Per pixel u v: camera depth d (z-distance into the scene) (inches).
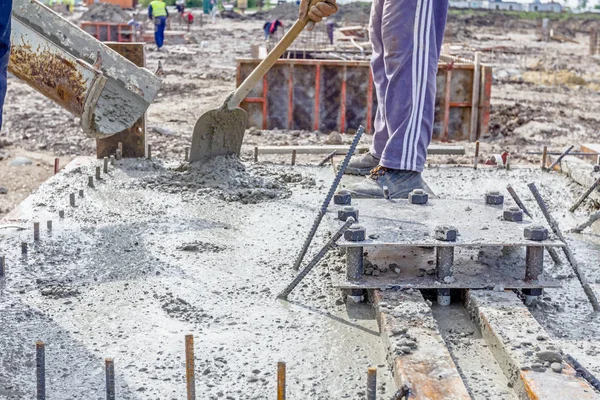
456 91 494.6
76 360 133.1
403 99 204.5
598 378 129.3
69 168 271.6
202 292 163.8
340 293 164.6
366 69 479.2
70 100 225.0
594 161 320.5
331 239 157.4
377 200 191.9
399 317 143.1
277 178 262.1
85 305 155.9
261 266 179.8
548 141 505.0
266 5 2731.3
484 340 143.3
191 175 257.1
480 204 188.7
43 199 232.1
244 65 479.8
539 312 157.3
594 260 189.5
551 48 1534.2
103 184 250.2
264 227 210.4
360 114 486.3
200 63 934.4
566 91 793.6
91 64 235.0
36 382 123.5
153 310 154.3
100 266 177.5
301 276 160.9
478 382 128.2
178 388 124.7
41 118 537.6
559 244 156.5
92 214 218.2
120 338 141.7
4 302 155.7
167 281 169.0
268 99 483.2
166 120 541.0
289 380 127.4
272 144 435.5
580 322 152.9
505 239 158.1
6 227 204.1
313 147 303.4
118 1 2196.1
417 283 158.1
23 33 223.9
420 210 182.2
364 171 239.5
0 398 119.7
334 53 653.9
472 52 1185.4
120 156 281.0
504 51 1341.0
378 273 163.6
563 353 131.7
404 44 201.9
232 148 267.0
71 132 497.0
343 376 129.2
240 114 261.4
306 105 484.1
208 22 1979.6
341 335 144.3
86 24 1148.5
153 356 135.0
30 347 137.3
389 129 208.8
